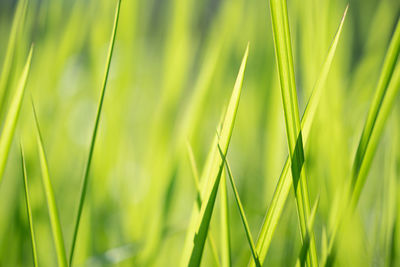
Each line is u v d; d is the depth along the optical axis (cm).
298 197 61
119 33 106
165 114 99
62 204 97
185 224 77
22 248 76
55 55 97
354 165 62
